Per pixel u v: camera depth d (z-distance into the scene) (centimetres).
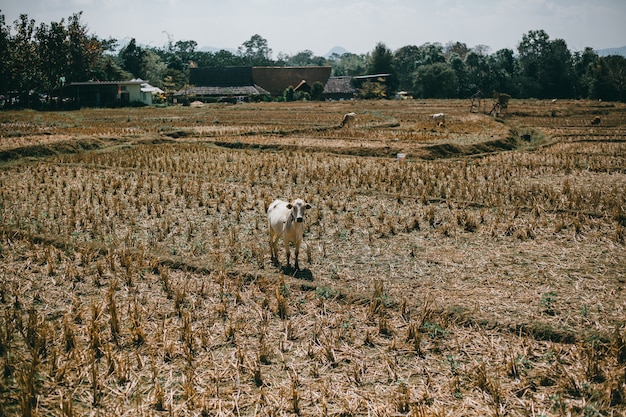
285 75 9262
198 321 830
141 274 1005
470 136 3145
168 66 10256
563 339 766
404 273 1023
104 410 618
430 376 686
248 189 1769
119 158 2342
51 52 6562
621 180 1906
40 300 895
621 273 1010
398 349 752
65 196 1642
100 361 714
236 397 643
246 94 8138
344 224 1351
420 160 2419
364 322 830
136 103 6875
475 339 775
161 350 745
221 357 732
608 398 625
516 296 910
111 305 786
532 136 3581
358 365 711
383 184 1845
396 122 4019
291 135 3262
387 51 10475
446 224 1346
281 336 786
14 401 626
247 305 887
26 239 1170
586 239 1222
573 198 1564
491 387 649
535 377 681
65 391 649
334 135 3216
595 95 8619
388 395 650
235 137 3094
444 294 920
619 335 738
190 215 1435
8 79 6150
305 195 1677
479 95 5566
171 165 2212
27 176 1950
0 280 963
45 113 5222
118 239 1214
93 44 7131
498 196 1612
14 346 741
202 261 1066
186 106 7119
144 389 659
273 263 1073
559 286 952
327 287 938
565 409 614
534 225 1302
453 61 10288
